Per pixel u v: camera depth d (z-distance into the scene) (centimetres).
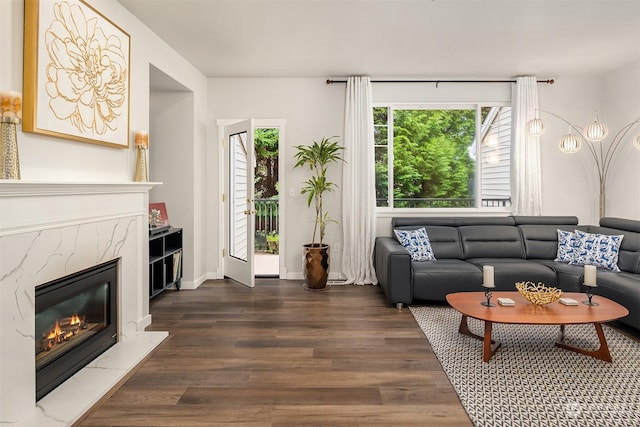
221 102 488
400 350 274
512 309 268
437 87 489
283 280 492
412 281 374
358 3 297
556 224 451
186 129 445
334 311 366
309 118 489
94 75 251
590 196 489
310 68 451
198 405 202
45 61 207
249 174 443
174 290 441
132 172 311
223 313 359
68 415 188
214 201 496
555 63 433
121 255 279
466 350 274
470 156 501
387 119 500
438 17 321
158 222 406
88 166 254
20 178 193
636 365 250
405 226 458
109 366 241
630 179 444
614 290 321
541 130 404
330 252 491
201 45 379
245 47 385
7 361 178
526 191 475
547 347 280
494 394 213
